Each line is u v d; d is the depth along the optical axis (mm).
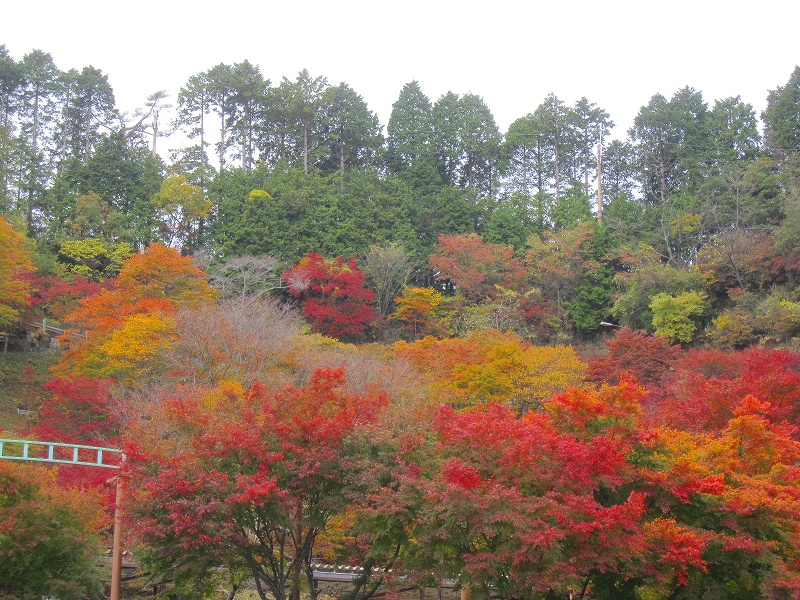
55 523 20531
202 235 63688
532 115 85062
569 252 60656
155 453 16828
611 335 59375
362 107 80750
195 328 33125
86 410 31109
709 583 16469
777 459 18812
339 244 62031
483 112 82250
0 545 19562
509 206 72500
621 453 15914
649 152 77312
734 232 55969
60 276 52750
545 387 34188
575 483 15258
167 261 42531
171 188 63406
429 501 15172
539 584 14070
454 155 78688
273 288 55406
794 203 53625
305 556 17484
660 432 17328
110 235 61344
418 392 30594
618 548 14555
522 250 65375
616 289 60469
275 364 34375
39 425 31672
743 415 18922
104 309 38719
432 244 66688
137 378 34031
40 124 79938
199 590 18531
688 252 63719
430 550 15062
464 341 38625
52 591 19953
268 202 63312
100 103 81625
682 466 16047
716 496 16516
